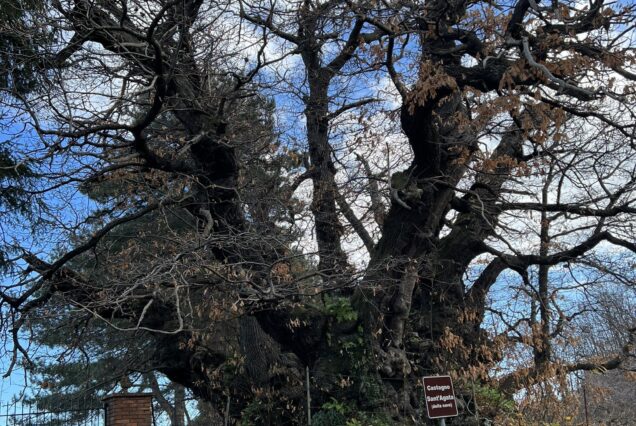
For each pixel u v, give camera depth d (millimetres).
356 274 13812
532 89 12078
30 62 12266
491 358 16156
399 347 15688
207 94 14391
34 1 12188
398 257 14805
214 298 14891
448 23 14141
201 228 15336
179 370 18109
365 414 14805
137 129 12359
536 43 12648
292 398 16078
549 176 16547
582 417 21219
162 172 15094
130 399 13531
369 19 13992
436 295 17297
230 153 13945
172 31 13648
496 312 17250
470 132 14695
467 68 13383
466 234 17016
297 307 15156
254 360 16703
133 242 17547
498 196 15633
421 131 13945
